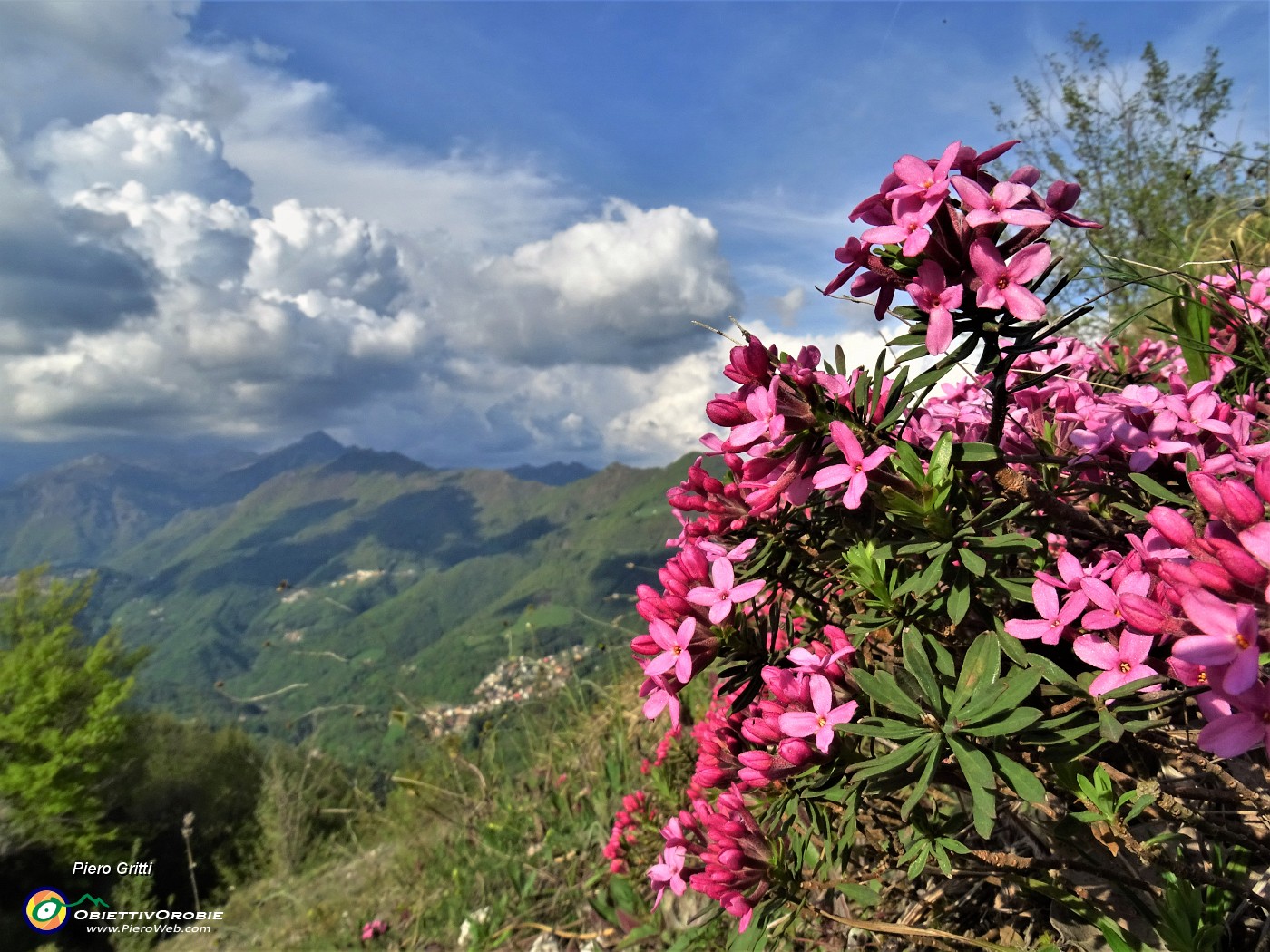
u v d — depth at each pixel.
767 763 1.86
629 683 7.84
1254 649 1.06
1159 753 2.10
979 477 2.06
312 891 9.32
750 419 1.84
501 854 6.19
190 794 44.84
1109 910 1.93
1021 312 1.45
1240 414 1.91
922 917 2.43
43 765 33.56
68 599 38.44
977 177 1.64
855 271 1.79
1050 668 1.57
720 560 2.01
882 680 1.67
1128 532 1.94
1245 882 1.77
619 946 4.26
